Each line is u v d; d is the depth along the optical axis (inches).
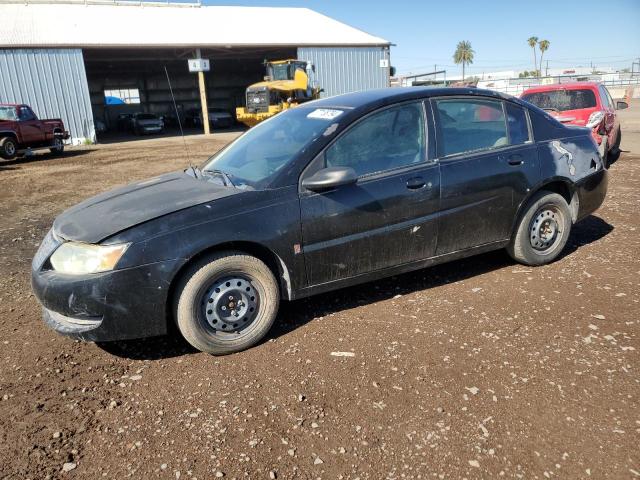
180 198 137.9
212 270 129.3
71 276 124.6
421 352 130.6
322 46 1209.4
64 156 740.7
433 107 159.9
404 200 150.5
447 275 183.0
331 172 133.6
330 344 137.1
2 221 310.2
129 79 1626.5
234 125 1525.6
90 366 132.5
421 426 103.0
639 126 783.7
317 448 98.0
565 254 199.6
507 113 173.8
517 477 89.2
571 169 183.3
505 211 170.7
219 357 134.4
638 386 112.8
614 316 145.5
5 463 97.1
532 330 139.6
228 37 1180.5
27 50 930.7
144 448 100.0
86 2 1347.2
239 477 91.4
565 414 104.8
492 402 109.5
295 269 140.0
